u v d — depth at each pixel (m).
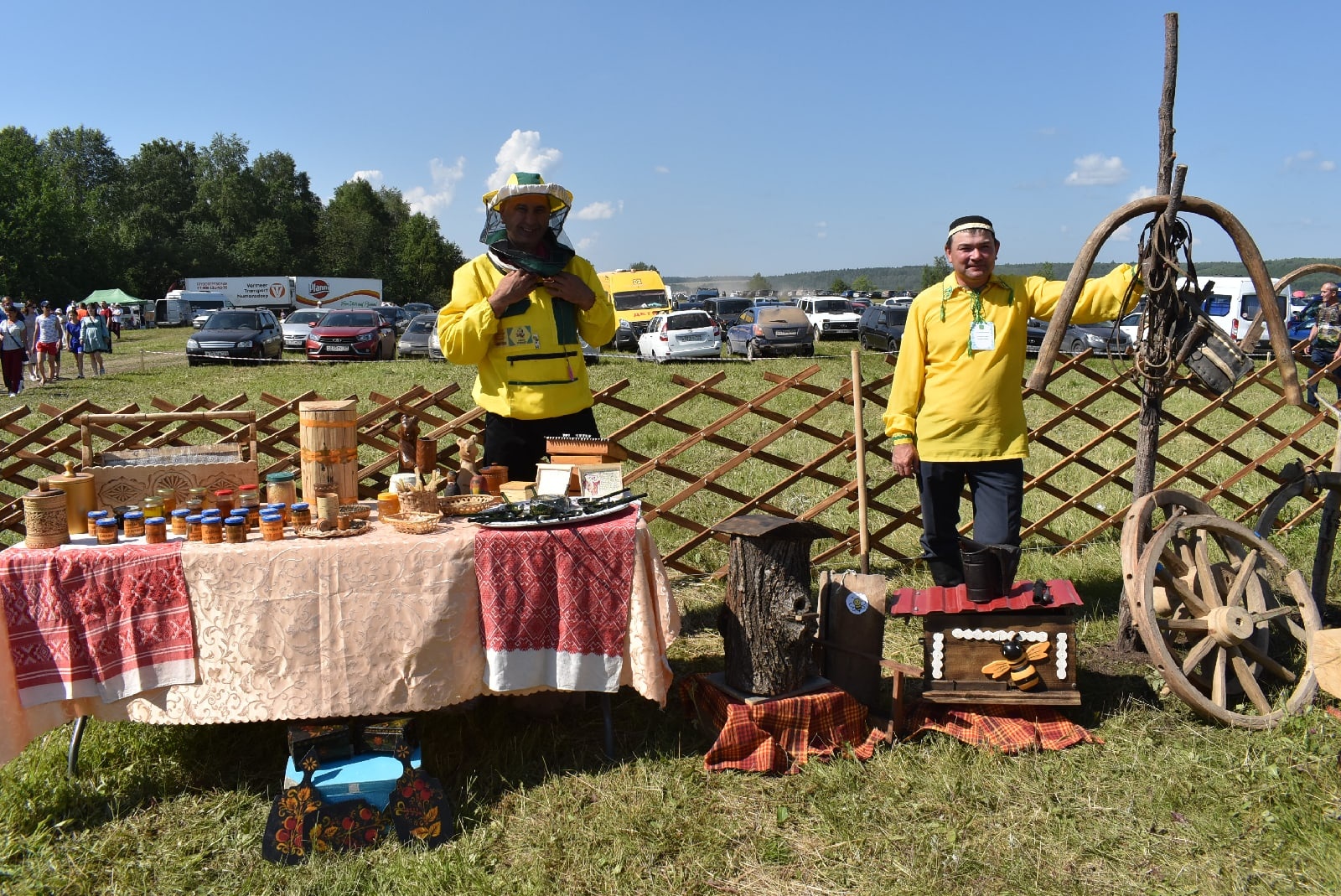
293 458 5.10
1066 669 3.37
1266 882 2.61
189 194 89.12
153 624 2.95
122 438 5.11
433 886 2.64
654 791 3.10
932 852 2.76
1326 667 2.93
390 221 104.31
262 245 81.94
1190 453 8.53
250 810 3.05
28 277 55.22
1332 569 5.19
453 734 3.46
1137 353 3.60
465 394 14.24
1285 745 3.25
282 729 3.52
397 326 36.50
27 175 57.09
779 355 23.72
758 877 2.70
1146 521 3.59
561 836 2.88
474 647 3.13
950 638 3.43
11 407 13.55
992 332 3.58
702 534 5.43
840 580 3.61
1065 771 3.18
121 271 68.81
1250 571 3.60
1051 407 12.66
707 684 3.45
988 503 3.66
